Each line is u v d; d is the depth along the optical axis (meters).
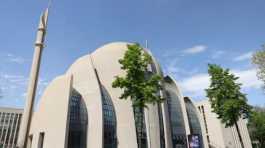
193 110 76.56
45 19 22.67
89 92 52.69
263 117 69.31
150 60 30.19
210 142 81.44
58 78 51.34
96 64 60.44
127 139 50.31
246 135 86.31
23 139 18.78
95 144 46.34
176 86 72.06
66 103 46.94
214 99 41.56
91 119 49.66
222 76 41.19
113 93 55.88
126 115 52.84
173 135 62.31
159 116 56.38
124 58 29.66
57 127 46.22
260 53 27.17
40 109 52.56
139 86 27.98
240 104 38.84
